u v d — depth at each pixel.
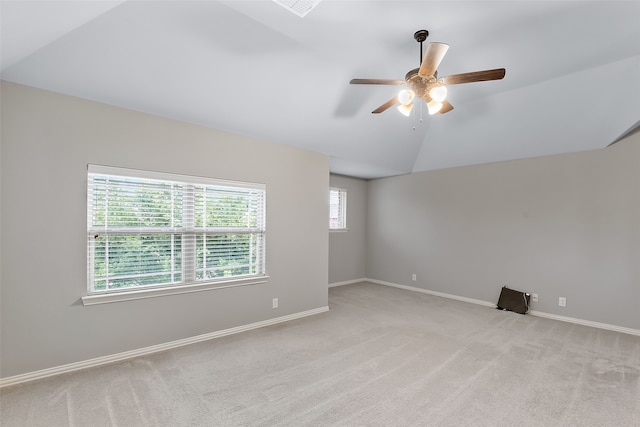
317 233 4.23
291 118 3.42
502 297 4.45
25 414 1.92
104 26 2.04
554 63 2.85
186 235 3.13
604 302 3.68
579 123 3.46
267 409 2.01
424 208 5.55
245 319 3.51
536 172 4.25
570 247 3.95
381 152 4.71
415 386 2.30
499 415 1.96
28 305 2.32
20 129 2.29
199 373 2.48
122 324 2.71
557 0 2.00
